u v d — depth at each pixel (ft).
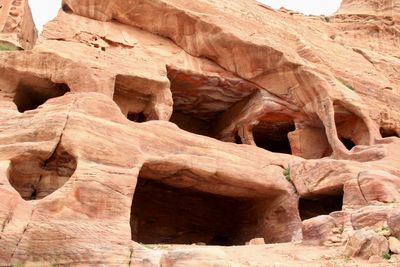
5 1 75.97
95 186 38.11
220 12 71.20
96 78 56.95
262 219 57.88
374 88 82.38
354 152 62.75
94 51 60.80
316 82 69.26
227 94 74.90
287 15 89.10
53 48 57.52
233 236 63.67
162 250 36.32
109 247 35.22
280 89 71.67
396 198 44.14
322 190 51.57
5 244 31.81
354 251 34.50
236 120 76.43
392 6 114.83
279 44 70.69
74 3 65.62
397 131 80.53
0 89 54.75
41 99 60.90
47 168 41.22
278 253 38.60
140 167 42.63
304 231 41.73
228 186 53.36
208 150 50.78
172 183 51.90
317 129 74.18
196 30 69.82
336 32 105.29
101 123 42.47
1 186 33.68
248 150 55.52
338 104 71.05
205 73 69.72
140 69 62.39
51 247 33.50
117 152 41.86
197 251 32.50
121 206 38.78
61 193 36.47
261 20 76.74
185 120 82.48
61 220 35.24
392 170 52.95
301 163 55.06
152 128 47.21
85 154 39.73
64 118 40.40
